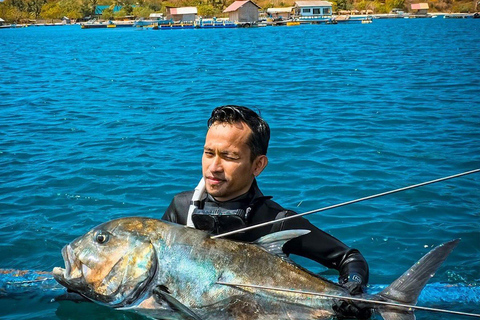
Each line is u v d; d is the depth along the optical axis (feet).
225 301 11.46
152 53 131.75
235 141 12.25
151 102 50.24
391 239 18.84
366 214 21.03
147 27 395.55
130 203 22.48
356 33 223.71
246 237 12.64
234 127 12.26
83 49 156.76
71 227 20.04
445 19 434.30
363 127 36.70
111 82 69.00
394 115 41.06
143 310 11.49
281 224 12.84
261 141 12.52
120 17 511.40
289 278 11.80
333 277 15.33
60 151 31.37
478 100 47.78
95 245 11.74
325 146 31.32
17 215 21.31
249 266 11.67
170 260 11.52
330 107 45.44
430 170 26.86
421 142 32.42
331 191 23.76
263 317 11.55
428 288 14.90
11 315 13.50
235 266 11.61
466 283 15.71
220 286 11.48
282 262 11.89
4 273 15.51
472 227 19.71
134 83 67.26
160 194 23.56
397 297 11.65
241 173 12.41
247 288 11.55
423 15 479.00
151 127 37.58
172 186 24.49
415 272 11.81
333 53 116.47
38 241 18.72
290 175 25.94
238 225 12.50
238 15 357.00
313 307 11.76
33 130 37.73
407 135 34.22
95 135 35.58
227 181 12.41
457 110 42.93
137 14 510.99
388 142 32.40
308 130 35.63
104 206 22.18
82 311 13.10
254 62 97.35
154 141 33.37
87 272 11.68
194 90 58.85
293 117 40.73
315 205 22.15
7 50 160.15
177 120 39.70
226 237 12.48
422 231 19.47
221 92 56.59
